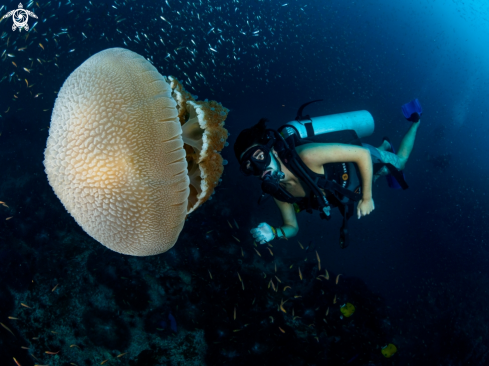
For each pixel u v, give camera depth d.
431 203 11.57
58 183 1.39
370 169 2.50
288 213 2.97
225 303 4.78
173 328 4.45
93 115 1.19
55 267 5.01
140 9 13.86
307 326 5.11
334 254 9.42
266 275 5.82
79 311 4.57
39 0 7.31
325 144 2.55
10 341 4.25
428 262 9.80
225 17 15.10
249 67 15.70
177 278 4.91
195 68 11.45
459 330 7.39
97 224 1.37
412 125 4.11
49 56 11.60
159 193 1.25
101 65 1.26
